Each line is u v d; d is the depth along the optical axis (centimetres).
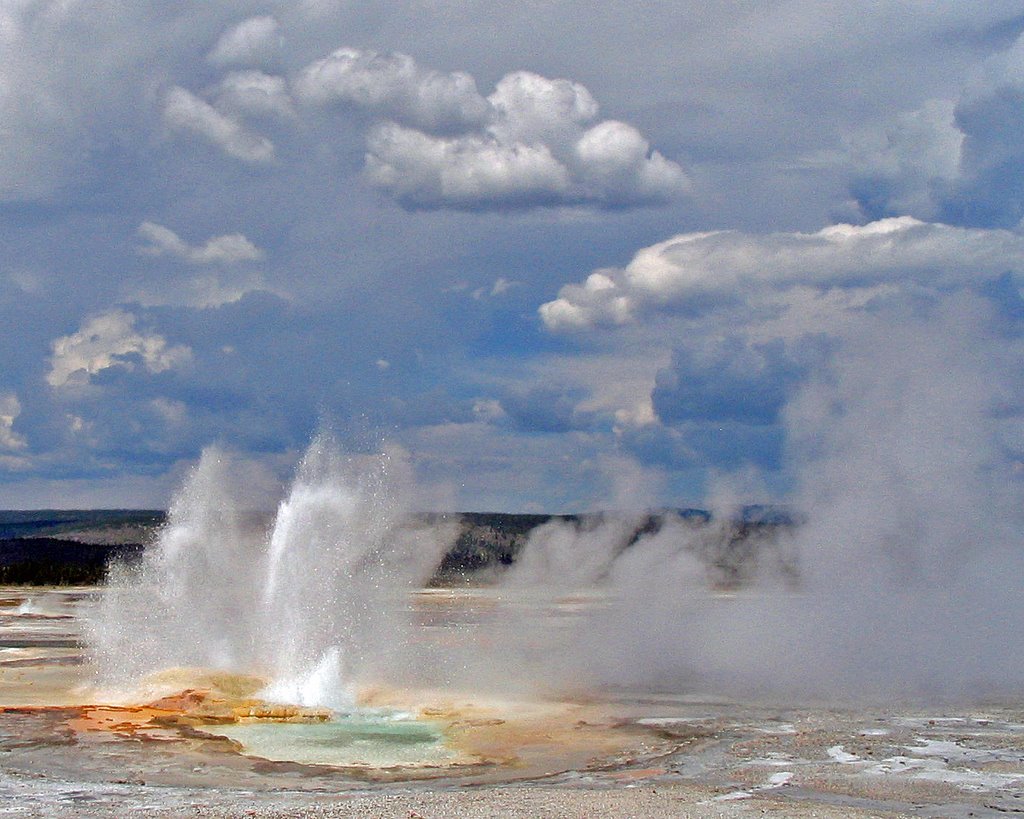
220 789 2097
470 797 1973
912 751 2458
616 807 1877
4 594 9144
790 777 2189
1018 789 2075
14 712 2916
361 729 2753
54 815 1839
